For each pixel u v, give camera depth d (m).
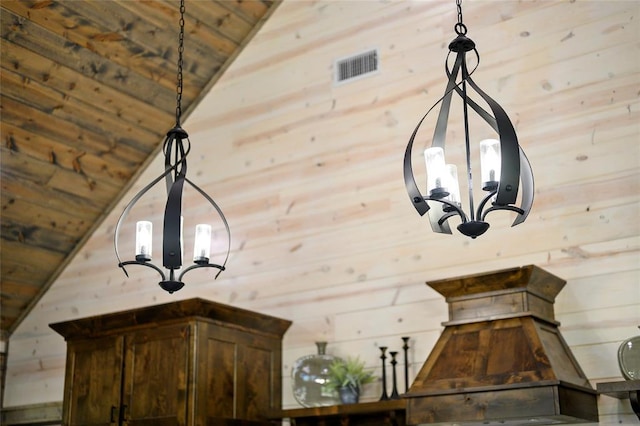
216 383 4.75
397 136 5.21
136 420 4.81
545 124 4.70
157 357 4.83
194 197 5.98
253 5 5.90
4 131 5.55
